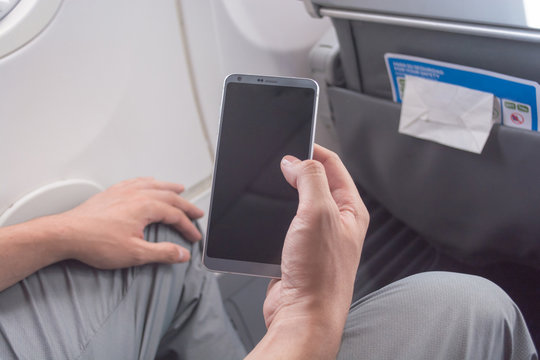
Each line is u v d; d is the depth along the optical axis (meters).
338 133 0.87
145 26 0.70
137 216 0.63
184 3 0.72
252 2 0.81
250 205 0.54
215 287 0.69
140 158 0.78
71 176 0.70
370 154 0.81
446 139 0.62
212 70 0.80
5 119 0.61
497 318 0.42
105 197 0.67
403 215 0.84
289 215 0.53
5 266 0.52
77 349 0.50
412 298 0.45
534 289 0.75
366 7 0.58
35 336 0.50
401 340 0.42
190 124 0.82
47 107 0.64
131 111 0.74
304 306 0.39
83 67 0.66
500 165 0.59
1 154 0.63
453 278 0.46
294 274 0.40
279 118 0.54
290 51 0.88
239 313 0.88
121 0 0.66
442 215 0.74
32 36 0.59
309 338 0.37
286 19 0.86
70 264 0.58
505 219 0.64
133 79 0.72
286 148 0.53
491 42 0.50
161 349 0.65
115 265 0.58
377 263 0.81
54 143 0.67
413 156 0.71
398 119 0.68
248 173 0.54
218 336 0.65
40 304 0.53
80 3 0.62
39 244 0.55
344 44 0.69
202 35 0.76
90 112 0.69
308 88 0.54
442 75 0.58
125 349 0.53
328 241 0.39
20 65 0.60
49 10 0.60
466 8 0.49
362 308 0.47
